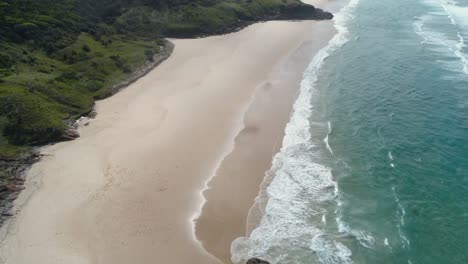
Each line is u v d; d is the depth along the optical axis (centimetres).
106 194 3675
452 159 4222
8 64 5572
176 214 3481
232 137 4653
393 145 4484
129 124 4878
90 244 3141
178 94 5647
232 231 3341
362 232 3331
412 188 3831
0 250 3084
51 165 4094
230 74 6353
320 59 7038
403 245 3209
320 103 5497
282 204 3647
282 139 4656
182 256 3069
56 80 5506
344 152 4397
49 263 2972
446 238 3269
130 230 3288
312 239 3266
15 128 4475
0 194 3662
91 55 6506
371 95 5656
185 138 4588
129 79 6109
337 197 3728
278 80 6191
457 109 5194
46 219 3384
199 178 3950
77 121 4975
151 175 3950
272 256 3111
